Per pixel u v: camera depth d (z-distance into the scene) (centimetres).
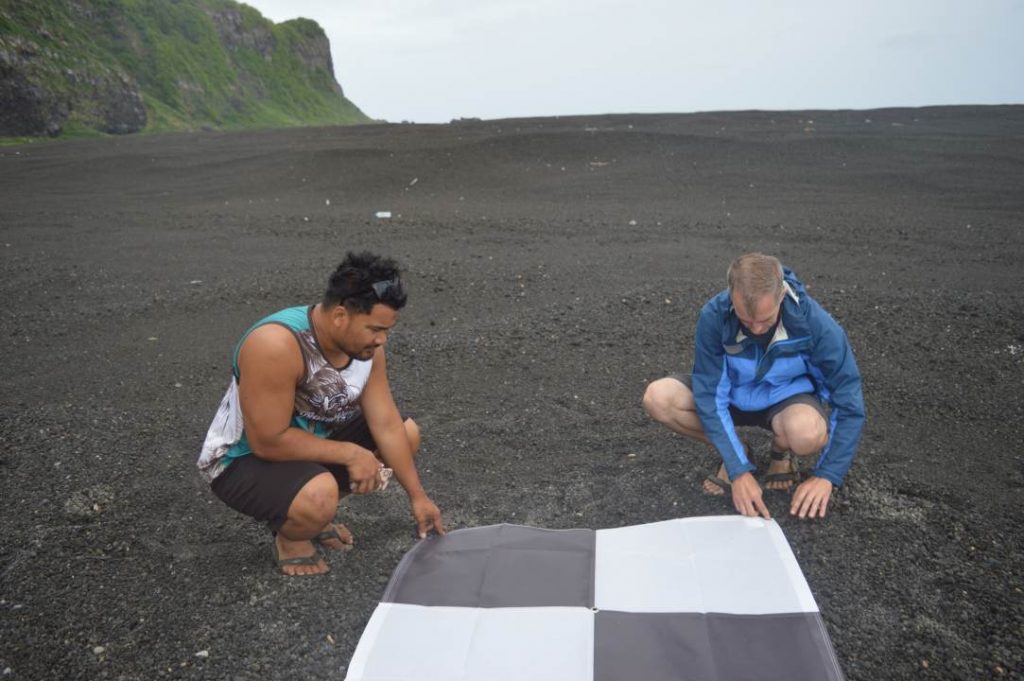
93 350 537
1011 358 470
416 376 476
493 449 386
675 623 252
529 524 323
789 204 1070
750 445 371
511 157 1503
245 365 249
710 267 719
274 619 264
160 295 661
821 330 289
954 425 393
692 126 1809
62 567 290
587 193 1209
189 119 4878
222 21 6344
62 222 1063
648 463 366
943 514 313
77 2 4819
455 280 687
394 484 355
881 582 274
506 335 534
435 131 1992
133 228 1008
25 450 378
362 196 1253
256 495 267
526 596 266
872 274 682
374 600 273
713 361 305
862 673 237
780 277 271
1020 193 1079
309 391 262
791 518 313
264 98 6431
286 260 786
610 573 277
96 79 3800
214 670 243
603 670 233
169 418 424
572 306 594
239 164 1580
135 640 255
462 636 248
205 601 273
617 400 436
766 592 263
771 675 229
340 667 244
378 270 242
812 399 302
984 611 260
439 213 1070
